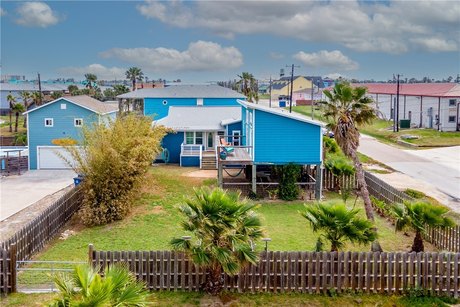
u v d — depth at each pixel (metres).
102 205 21.36
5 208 24.86
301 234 19.84
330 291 13.73
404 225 16.56
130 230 20.47
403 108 68.19
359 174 20.08
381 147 48.44
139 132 25.39
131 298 8.75
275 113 26.44
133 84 106.56
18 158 37.00
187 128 37.19
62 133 38.41
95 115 37.72
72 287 8.96
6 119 77.12
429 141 50.91
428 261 13.71
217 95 54.72
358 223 14.48
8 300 12.96
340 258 13.75
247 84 81.12
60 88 110.69
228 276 13.74
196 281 13.78
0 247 14.34
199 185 29.22
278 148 26.89
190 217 12.70
